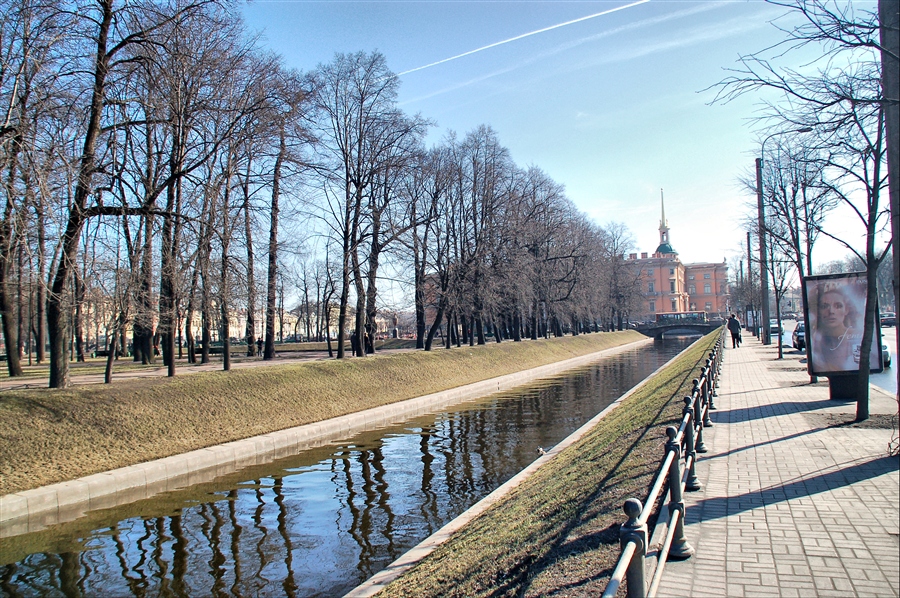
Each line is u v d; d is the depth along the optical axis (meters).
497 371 41.88
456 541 9.75
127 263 24.77
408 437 22.05
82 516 13.19
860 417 13.52
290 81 25.89
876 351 16.80
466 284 42.41
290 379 25.27
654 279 145.88
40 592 9.54
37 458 14.70
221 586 9.75
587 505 8.83
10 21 16.19
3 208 16.47
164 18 20.23
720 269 157.00
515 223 47.81
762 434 12.95
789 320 129.12
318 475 16.66
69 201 18.34
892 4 8.05
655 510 7.83
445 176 43.19
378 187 35.03
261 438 19.75
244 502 14.18
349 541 11.68
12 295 29.75
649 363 53.97
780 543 6.70
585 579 6.12
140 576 10.13
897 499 8.00
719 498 8.55
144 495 14.79
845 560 6.13
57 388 18.59
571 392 34.72
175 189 23.80
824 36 8.70
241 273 24.09
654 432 13.21
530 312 60.28
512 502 11.42
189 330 38.41
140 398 19.00
